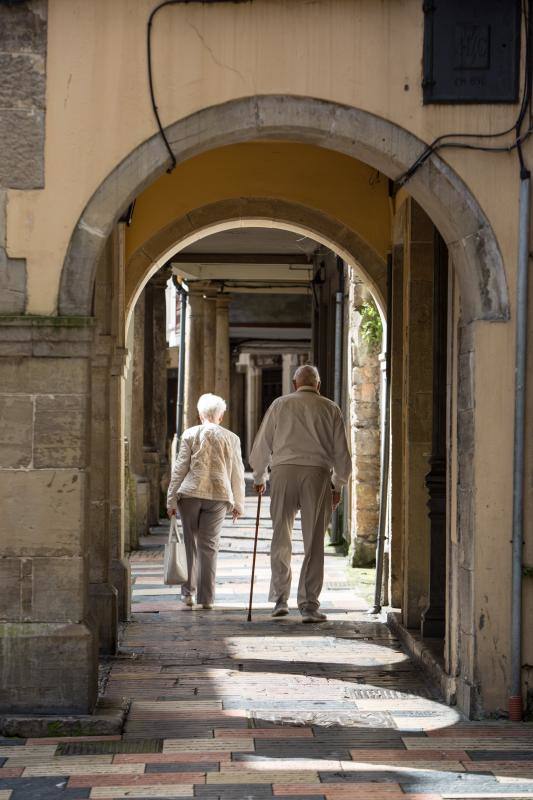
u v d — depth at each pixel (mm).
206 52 8117
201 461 12641
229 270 23891
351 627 11594
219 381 28297
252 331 35188
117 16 8086
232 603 13164
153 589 14172
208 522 12734
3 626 7984
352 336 16125
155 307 23062
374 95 8172
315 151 12781
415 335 11250
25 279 8070
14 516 8016
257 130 8203
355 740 7625
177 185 12891
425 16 8172
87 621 8133
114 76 8094
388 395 12508
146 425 22000
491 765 7090
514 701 8148
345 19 8148
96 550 10312
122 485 12070
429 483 10484
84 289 8078
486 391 8250
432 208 8430
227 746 7477
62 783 6711
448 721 8117
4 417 8008
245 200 13156
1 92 8070
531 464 8242
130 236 12883
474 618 8211
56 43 8070
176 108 8109
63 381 8023
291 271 23672
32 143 8070
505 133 8227
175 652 10375
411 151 8203
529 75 8195
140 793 6539
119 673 9531
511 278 8258
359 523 15852
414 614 11047
